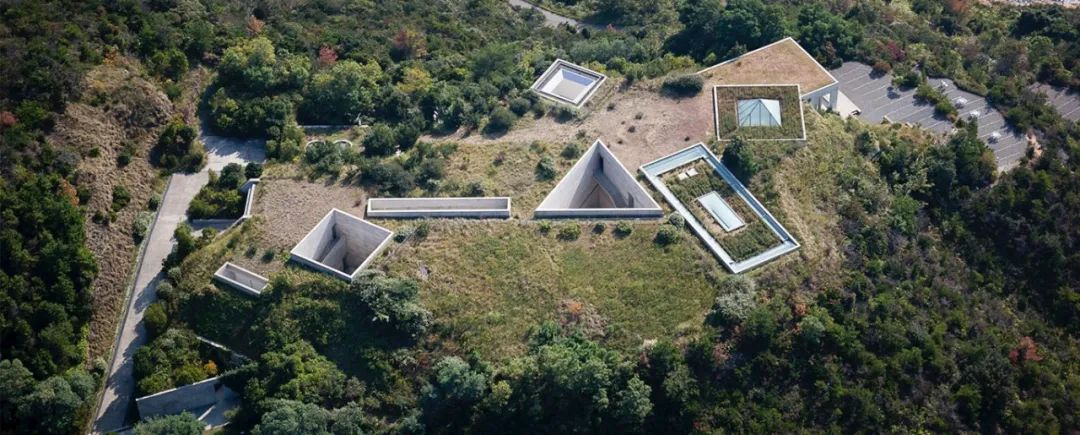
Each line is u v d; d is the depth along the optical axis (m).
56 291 104.62
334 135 131.50
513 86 138.25
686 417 100.25
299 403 98.06
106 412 102.94
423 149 124.56
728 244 113.12
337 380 102.06
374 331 104.69
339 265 119.75
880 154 127.19
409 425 98.12
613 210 115.81
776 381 103.44
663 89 134.88
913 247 118.12
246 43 139.50
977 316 114.69
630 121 129.88
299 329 105.81
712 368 102.38
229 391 104.69
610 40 158.62
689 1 164.12
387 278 107.62
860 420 103.00
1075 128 140.38
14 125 112.50
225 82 135.75
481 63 144.75
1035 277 121.31
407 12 173.00
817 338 104.25
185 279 109.75
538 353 101.06
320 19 159.75
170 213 119.56
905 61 153.50
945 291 114.50
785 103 130.50
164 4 143.38
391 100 135.75
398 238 112.31
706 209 117.31
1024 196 125.62
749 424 100.62
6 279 102.31
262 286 108.31
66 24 128.75
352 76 133.75
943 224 123.31
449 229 113.81
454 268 109.69
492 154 124.81
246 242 112.81
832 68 150.50
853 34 153.88
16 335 101.75
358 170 121.69
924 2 185.88
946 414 105.19
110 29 131.50
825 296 109.06
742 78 136.75
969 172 126.88
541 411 99.62
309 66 139.88
